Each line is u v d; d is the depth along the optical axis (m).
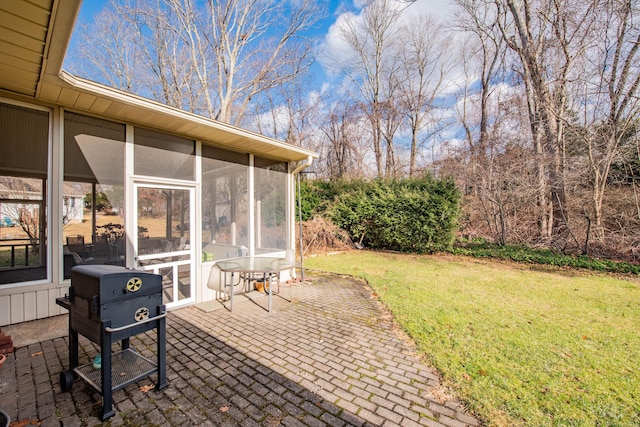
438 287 5.68
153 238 4.33
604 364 2.82
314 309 4.50
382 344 3.29
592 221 8.12
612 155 7.73
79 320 2.33
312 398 2.33
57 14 2.07
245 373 2.69
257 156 5.89
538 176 8.95
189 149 4.77
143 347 3.19
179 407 2.21
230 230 5.41
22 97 3.33
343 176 16.19
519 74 10.21
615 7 7.64
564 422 2.06
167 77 14.61
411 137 18.55
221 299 5.01
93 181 3.85
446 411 2.19
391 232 10.55
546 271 7.11
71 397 2.31
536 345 3.21
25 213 3.95
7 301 3.26
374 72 19.03
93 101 3.48
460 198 9.72
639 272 6.58
